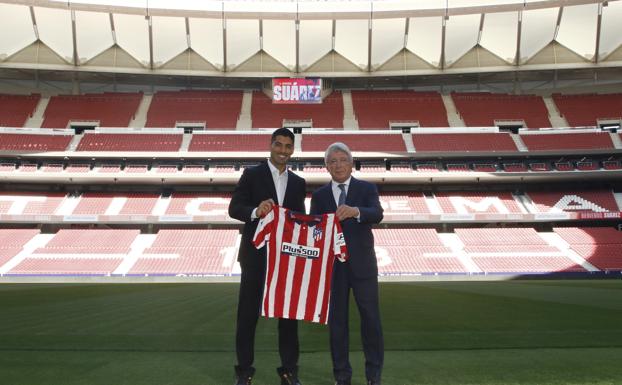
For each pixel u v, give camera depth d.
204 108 35.75
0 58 32.69
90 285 19.56
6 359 4.68
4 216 27.27
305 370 4.22
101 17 32.72
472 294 13.26
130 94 36.69
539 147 30.91
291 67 35.50
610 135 31.31
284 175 3.87
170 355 4.92
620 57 32.88
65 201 29.86
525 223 30.59
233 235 28.78
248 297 3.60
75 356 4.86
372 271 3.57
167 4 30.98
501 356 4.79
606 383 3.67
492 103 36.19
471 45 34.50
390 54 35.19
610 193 30.62
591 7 31.77
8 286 18.58
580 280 22.70
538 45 33.84
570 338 5.91
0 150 28.67
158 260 25.72
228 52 34.97
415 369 4.16
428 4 31.39
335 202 3.73
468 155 30.31
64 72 35.38
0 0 28.89
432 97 37.50
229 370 4.17
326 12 31.73
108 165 31.08
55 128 32.50
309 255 3.52
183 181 30.56
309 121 34.84
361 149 31.33
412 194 31.88
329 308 3.56
